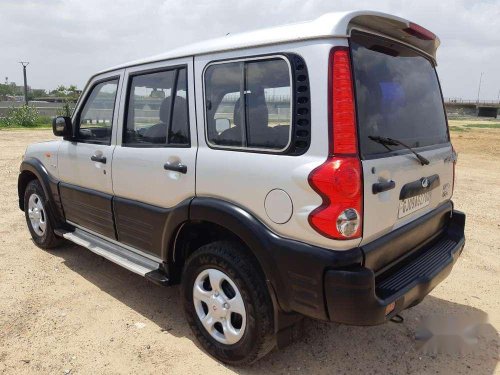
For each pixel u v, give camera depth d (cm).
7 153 1392
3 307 385
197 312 320
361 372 304
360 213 246
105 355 319
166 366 307
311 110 248
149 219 353
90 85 425
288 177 254
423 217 320
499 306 402
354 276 241
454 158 372
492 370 307
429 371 305
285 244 258
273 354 322
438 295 422
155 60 350
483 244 567
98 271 468
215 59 302
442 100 374
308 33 250
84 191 428
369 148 257
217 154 296
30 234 584
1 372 297
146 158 348
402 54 311
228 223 284
